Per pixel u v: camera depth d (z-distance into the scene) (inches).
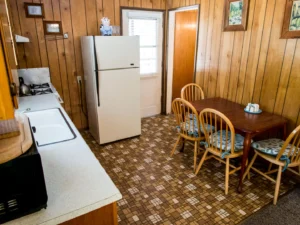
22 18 117.9
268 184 98.8
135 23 153.0
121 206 84.9
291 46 94.1
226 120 83.0
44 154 52.7
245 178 102.7
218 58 128.7
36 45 124.7
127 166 111.7
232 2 114.0
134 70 129.1
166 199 89.0
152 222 77.7
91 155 52.4
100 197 38.7
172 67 176.1
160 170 108.6
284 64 97.7
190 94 150.6
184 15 169.3
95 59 115.5
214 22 127.3
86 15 134.2
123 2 143.8
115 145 133.0
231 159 116.8
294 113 97.0
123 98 130.5
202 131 105.7
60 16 127.2
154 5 156.5
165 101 183.0
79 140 60.3
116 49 119.7
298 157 83.8
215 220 78.8
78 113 148.3
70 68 137.7
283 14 94.7
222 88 129.6
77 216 36.2
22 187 32.1
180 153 124.6
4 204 31.6
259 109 108.6
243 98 118.3
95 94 122.3
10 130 35.9
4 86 21.8
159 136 145.6
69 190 40.3
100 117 126.4
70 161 49.7
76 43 135.5
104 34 127.6
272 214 81.6
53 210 35.7
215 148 94.3
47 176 44.1
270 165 101.1
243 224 77.2
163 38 167.9
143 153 124.3
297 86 94.3
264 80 106.9
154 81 175.2
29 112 79.4
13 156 30.5
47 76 128.0
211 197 90.4
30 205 33.7
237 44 116.5
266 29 102.3
